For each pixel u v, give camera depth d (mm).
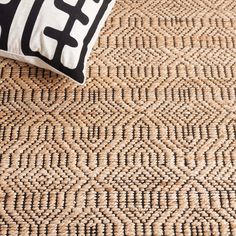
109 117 953
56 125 939
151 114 958
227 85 1003
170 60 1036
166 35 1072
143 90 990
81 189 868
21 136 923
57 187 869
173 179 883
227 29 1088
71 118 949
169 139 929
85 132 933
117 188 871
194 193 870
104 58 1034
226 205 860
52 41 916
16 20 913
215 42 1066
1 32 917
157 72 1018
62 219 838
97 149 913
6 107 959
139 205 856
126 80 1005
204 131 940
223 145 925
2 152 903
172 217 845
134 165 897
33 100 971
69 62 923
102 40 1060
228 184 881
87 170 889
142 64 1028
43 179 877
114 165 896
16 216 839
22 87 987
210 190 874
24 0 919
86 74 1006
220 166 900
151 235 828
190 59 1038
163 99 979
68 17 932
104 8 1006
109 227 834
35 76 1003
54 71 966
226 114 963
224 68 1027
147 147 918
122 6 1114
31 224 832
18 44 921
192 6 1121
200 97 985
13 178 877
